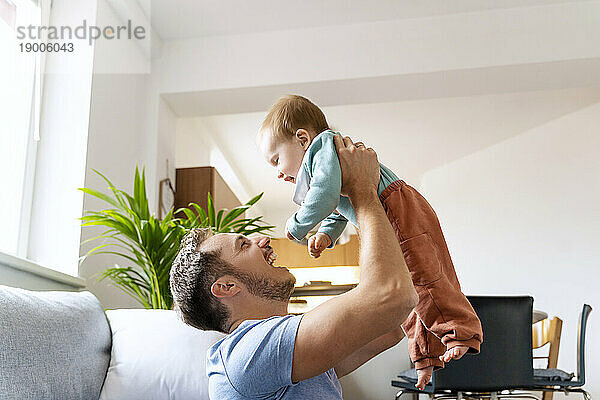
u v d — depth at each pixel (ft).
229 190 18.33
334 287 18.33
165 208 14.49
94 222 9.41
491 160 21.74
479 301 10.33
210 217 10.42
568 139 19.57
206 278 4.47
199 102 15.20
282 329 3.86
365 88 14.80
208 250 4.54
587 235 18.78
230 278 4.47
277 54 14.62
